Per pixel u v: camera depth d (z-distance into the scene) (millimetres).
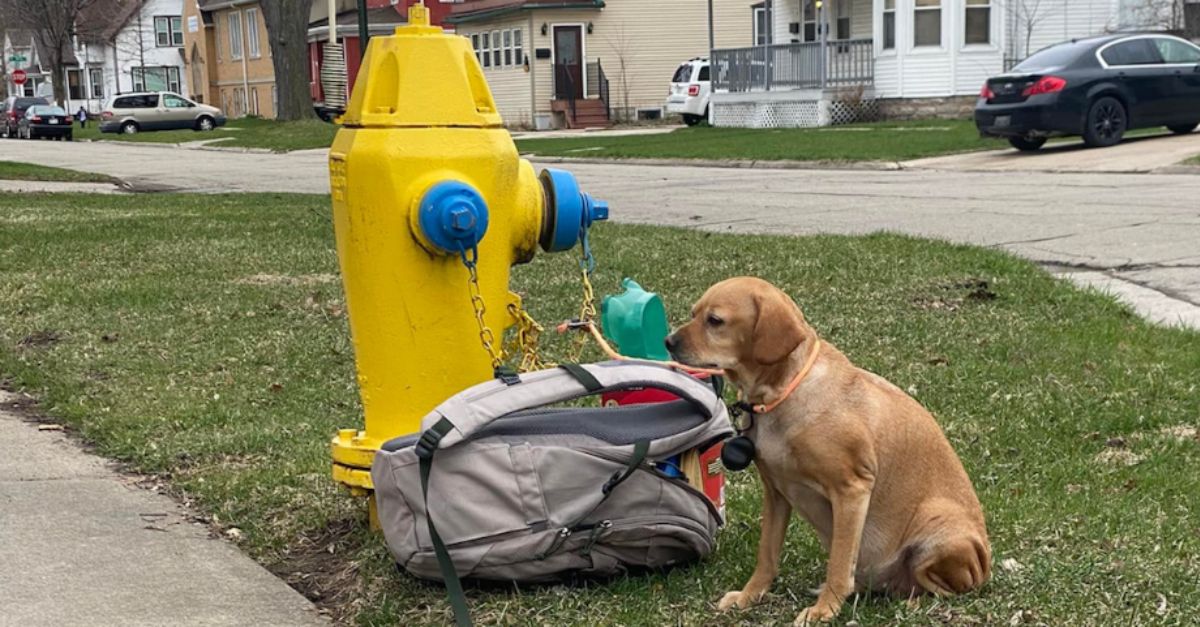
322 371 6887
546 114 43438
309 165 28281
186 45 72625
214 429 5848
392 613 3785
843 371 3535
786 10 36656
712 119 36375
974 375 6387
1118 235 11266
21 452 5609
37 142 46500
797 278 8938
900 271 9023
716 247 10492
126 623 3795
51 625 3771
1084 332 7305
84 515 4762
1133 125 20547
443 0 51062
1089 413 5742
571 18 43375
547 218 4441
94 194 19312
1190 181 15359
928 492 3590
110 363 7117
